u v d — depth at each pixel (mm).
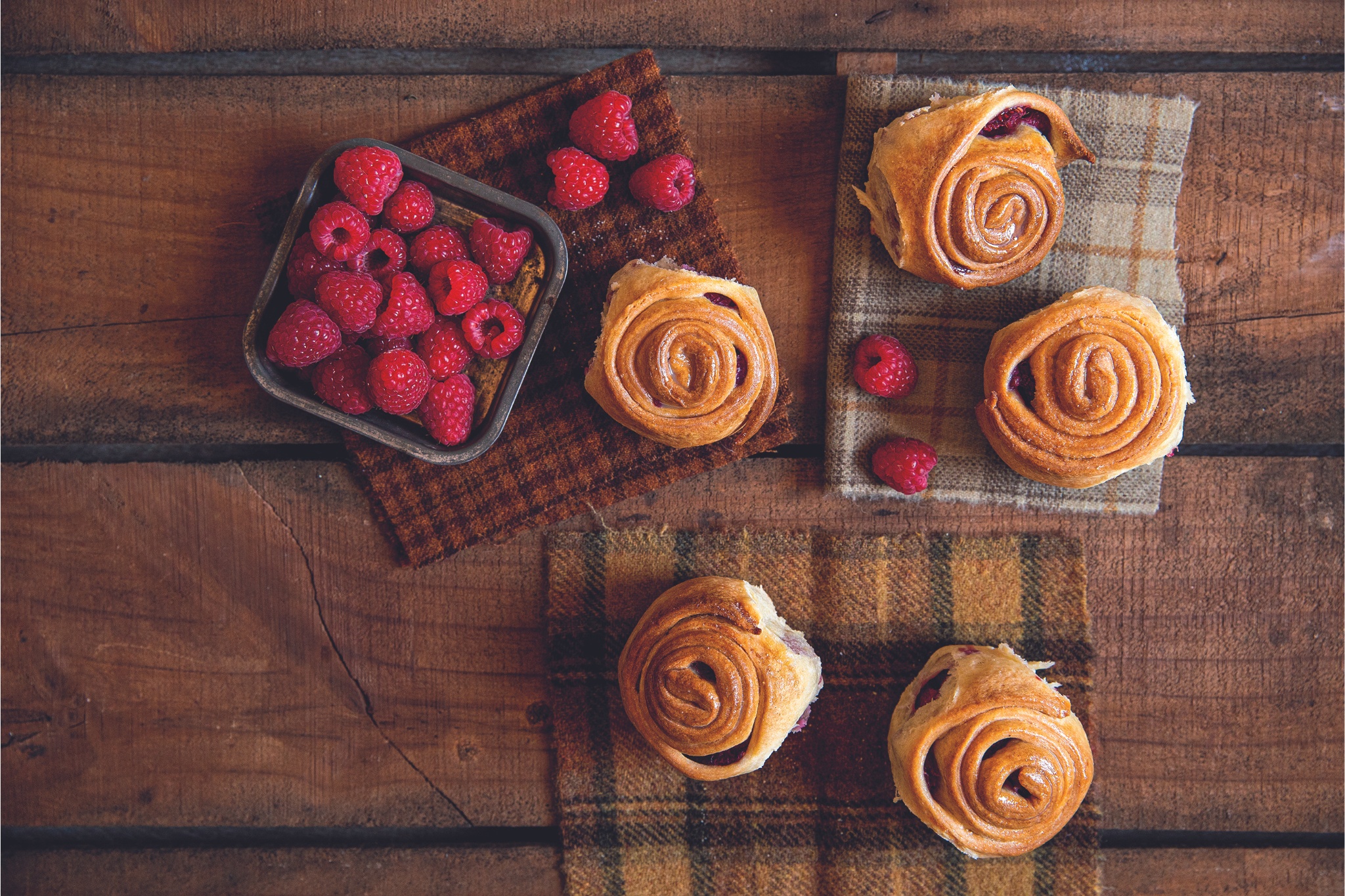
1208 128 694
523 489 699
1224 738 708
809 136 695
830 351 695
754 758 675
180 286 700
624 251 692
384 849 713
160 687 711
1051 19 691
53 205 699
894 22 690
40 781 712
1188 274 698
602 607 706
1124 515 706
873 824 704
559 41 691
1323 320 699
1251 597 706
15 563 710
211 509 709
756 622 672
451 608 710
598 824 707
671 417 668
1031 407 674
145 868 713
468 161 690
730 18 690
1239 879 709
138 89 695
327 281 647
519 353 668
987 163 661
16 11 692
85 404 702
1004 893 703
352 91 693
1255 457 703
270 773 712
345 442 697
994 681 671
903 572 704
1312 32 692
